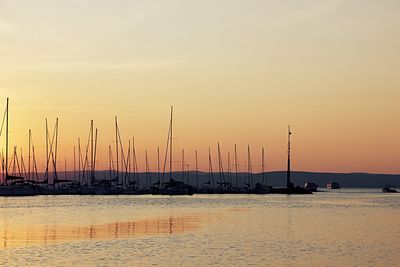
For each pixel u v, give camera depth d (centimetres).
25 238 6269
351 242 6106
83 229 7350
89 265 4544
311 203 15925
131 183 19500
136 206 13200
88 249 5388
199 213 10669
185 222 8525
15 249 5366
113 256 4975
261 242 6012
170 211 11275
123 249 5397
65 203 14500
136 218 9319
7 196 17112
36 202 14950
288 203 15625
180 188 19962
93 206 13150
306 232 7138
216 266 4578
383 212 11625
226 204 14475
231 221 8769
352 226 8100
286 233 6975
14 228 7512
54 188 18225
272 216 10012
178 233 6856
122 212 10925
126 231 7094
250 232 7031
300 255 5159
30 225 7981
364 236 6731
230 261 4800
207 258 4928
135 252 5216
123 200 16325
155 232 6981
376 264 4753
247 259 4906
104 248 5459
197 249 5434
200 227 7688
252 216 9950
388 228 7794
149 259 4844
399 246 5803
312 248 5609
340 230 7450
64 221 8694
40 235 6594
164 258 4900
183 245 5706
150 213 10638
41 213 10600
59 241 5997
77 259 4809
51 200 16025
